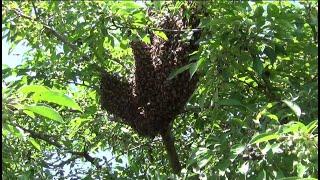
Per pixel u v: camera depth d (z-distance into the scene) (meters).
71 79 5.54
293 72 4.60
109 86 5.16
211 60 4.09
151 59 4.89
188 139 6.54
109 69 5.88
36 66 5.61
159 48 4.82
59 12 5.02
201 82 4.56
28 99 2.41
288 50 4.46
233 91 4.53
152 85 4.95
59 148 6.23
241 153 3.47
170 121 5.15
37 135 5.99
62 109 6.13
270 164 3.33
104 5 4.67
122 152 6.73
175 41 4.78
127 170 5.91
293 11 4.31
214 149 3.69
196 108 5.56
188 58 4.74
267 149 3.03
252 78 4.50
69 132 6.80
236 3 4.46
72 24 5.15
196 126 5.69
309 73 4.55
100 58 5.30
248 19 3.93
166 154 6.72
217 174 3.68
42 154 6.51
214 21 3.99
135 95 5.04
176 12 4.83
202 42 4.27
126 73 5.70
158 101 4.93
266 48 4.01
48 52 6.00
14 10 4.90
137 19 4.70
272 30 3.97
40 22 5.07
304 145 2.78
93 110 5.78
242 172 3.31
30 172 4.75
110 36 4.82
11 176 4.59
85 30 4.82
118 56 6.03
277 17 3.98
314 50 4.23
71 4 4.84
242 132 3.99
